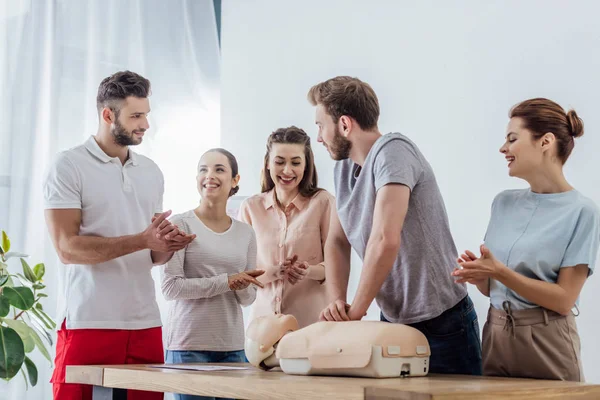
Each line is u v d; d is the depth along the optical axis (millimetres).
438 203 1886
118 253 2123
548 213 1790
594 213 1753
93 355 2189
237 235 2590
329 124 1927
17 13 3346
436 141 2951
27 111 3318
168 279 2418
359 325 1574
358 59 3260
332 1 3379
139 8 3727
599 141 2492
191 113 3857
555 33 2627
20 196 3266
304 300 2637
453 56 2916
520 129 1839
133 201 2328
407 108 3057
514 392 1262
